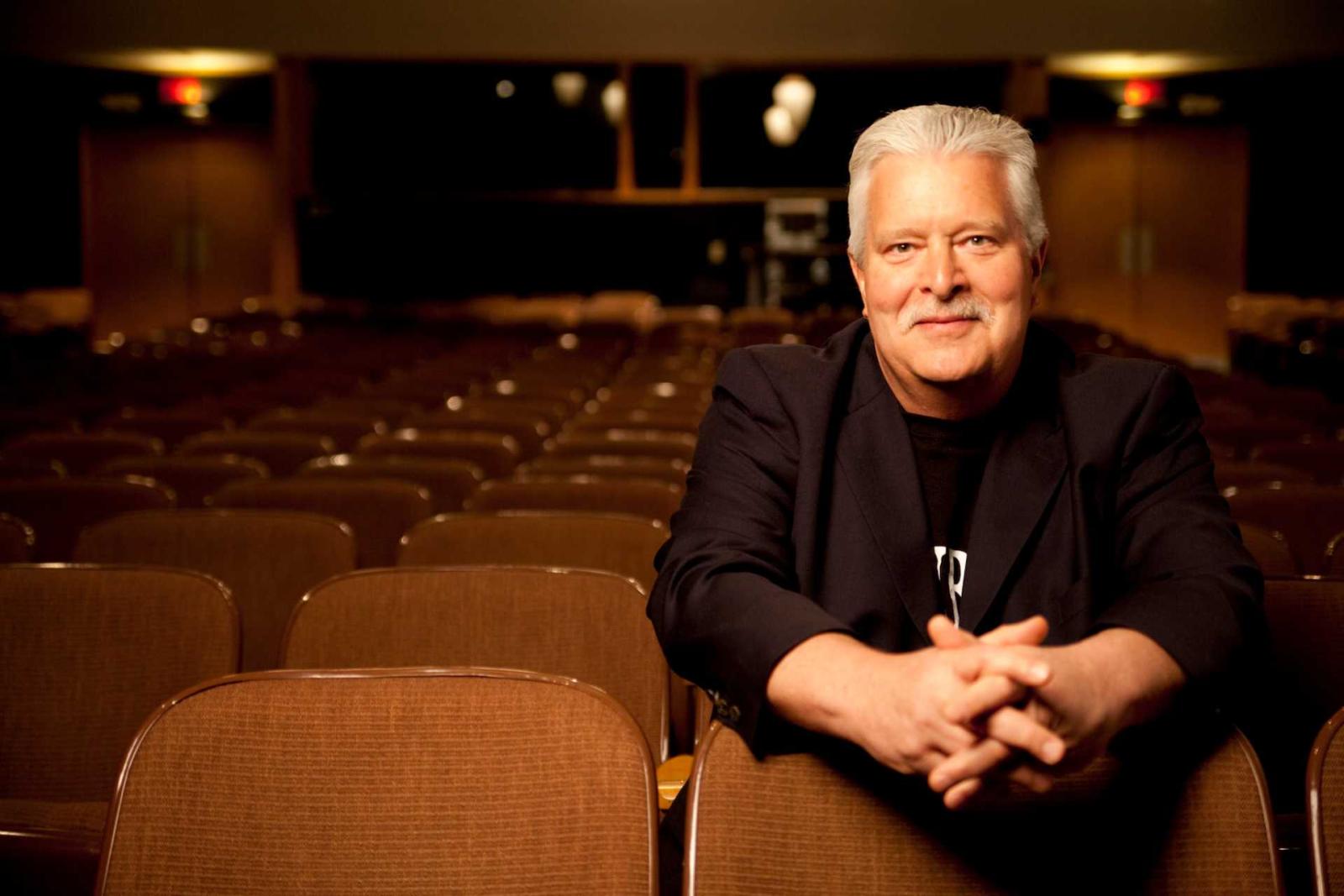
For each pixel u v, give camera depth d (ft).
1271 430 16.52
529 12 48.80
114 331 58.23
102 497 11.85
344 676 4.87
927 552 4.81
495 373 28.58
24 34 47.98
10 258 55.67
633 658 7.36
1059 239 57.57
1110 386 5.00
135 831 4.68
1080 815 4.53
